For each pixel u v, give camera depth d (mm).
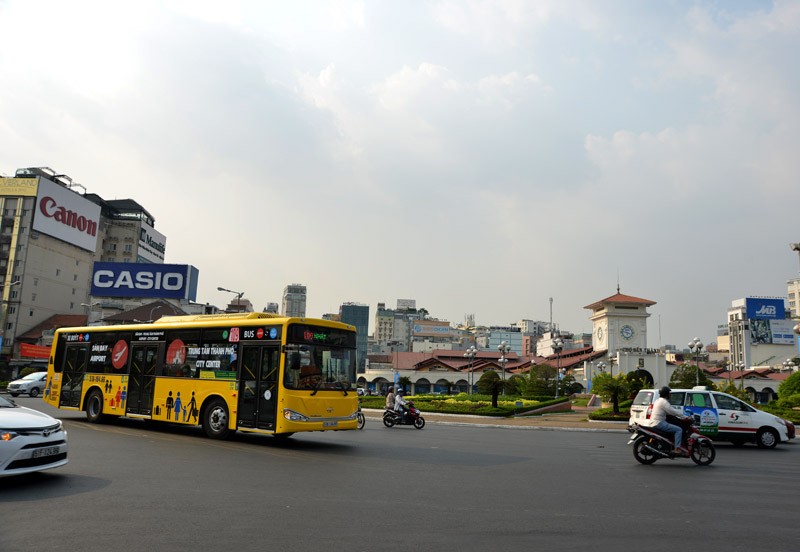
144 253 102500
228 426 15961
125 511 7535
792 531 7355
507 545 6438
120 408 19016
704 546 6590
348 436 19891
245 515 7488
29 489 8758
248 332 16078
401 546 6293
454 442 19016
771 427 19672
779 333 108688
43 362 70375
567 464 13812
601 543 6621
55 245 82125
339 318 169500
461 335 192000
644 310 80562
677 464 14312
